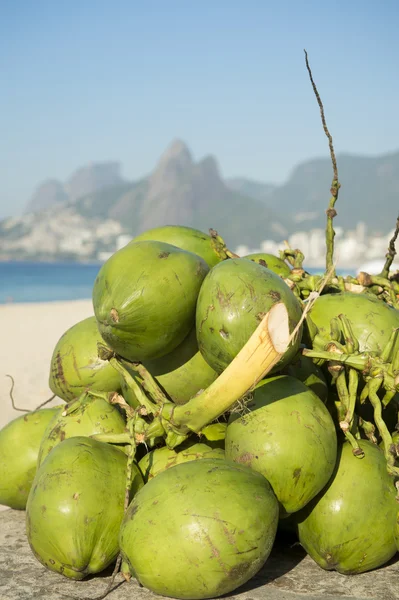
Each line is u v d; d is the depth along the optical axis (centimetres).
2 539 196
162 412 179
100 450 182
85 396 193
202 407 175
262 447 173
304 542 180
